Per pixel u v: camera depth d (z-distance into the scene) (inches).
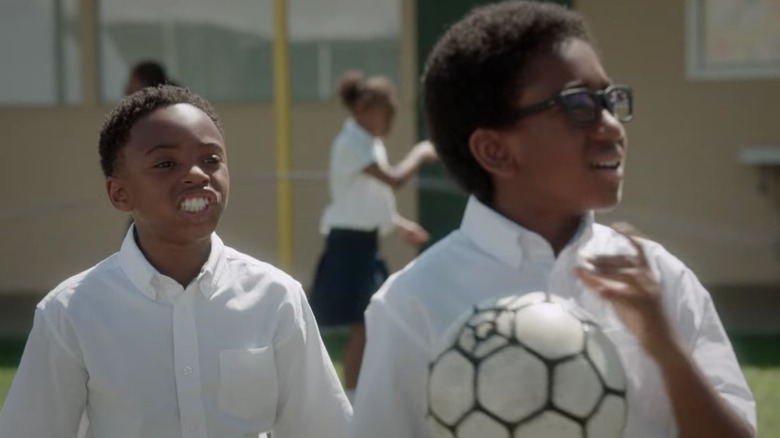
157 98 100.6
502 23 77.2
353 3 358.3
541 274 78.5
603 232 81.7
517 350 68.8
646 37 357.7
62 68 370.6
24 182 371.6
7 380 253.4
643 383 76.0
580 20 78.9
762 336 292.0
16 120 371.6
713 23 357.1
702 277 359.6
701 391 71.6
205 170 99.3
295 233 341.1
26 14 370.3
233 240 348.8
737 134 358.6
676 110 358.6
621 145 76.7
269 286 101.1
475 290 78.7
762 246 357.1
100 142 102.7
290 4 361.4
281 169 298.5
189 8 366.3
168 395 97.3
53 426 98.0
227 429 97.1
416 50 354.9
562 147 75.3
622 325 76.6
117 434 97.1
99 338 97.6
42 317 99.0
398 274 81.7
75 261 367.6
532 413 68.1
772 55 356.5
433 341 77.3
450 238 82.8
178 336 97.7
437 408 70.8
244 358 98.0
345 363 229.1
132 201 100.2
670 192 360.2
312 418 101.9
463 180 81.4
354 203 229.5
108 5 368.2
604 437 69.2
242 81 366.0
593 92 75.2
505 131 77.0
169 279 98.4
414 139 354.9
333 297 227.8
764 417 210.1
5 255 368.2
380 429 77.0
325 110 359.9
